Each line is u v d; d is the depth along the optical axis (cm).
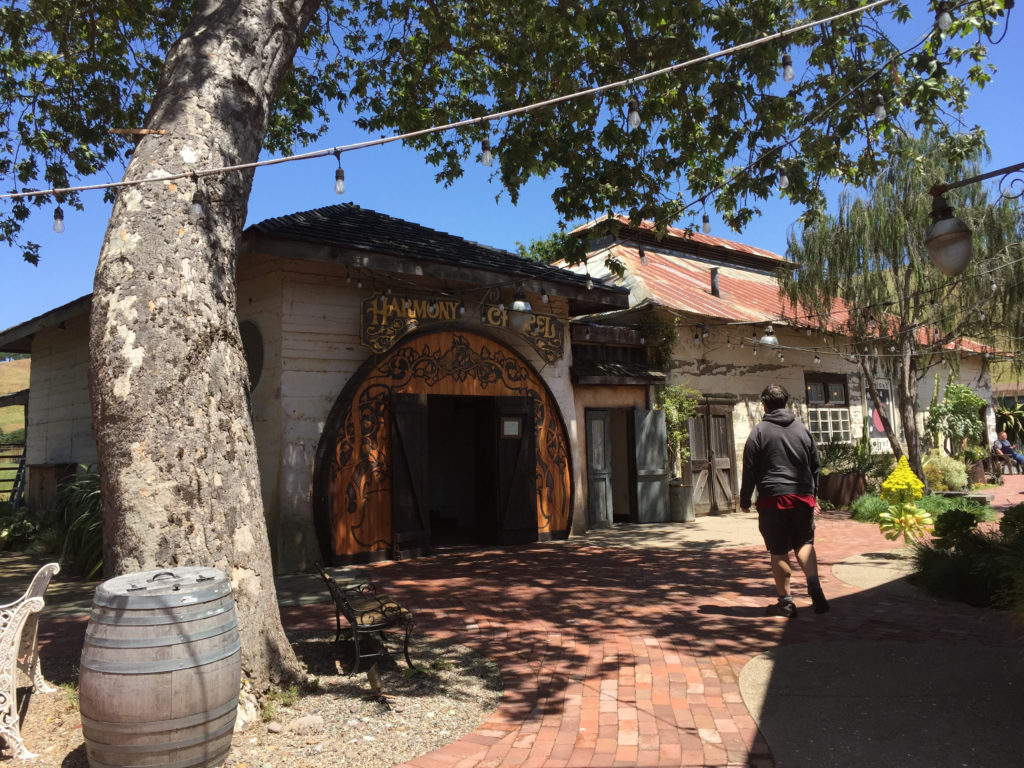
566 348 1174
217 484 398
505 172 862
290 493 852
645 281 1431
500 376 1064
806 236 1317
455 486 1400
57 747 357
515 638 550
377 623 454
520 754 345
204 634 309
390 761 339
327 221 973
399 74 1050
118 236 409
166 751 296
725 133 786
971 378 2291
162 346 394
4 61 898
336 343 906
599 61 812
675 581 754
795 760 327
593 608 641
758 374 1523
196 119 445
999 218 1200
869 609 605
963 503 1252
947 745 333
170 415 388
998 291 1230
